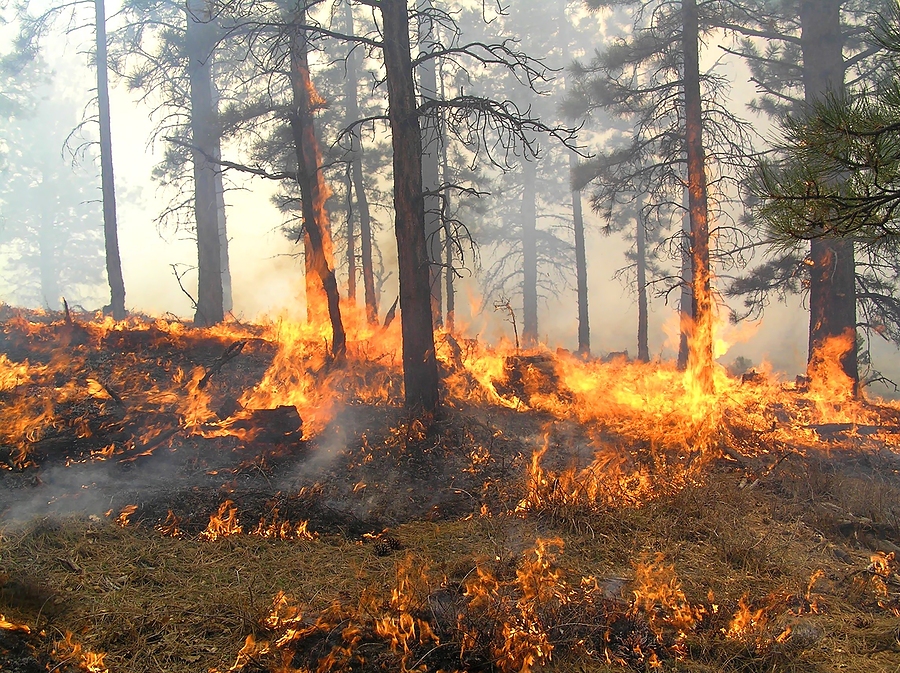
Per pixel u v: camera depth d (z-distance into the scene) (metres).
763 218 5.91
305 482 7.18
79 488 6.44
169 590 4.86
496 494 7.36
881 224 5.38
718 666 4.41
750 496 7.55
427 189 9.68
